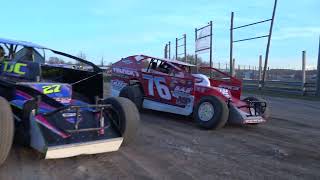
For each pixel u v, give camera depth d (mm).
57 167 5422
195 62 25828
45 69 6742
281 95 19469
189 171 5527
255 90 22219
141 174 5305
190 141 7488
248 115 9078
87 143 5520
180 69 10305
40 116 5527
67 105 5934
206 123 8750
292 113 12289
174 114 10852
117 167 5562
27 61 6637
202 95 9383
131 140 6430
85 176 5125
